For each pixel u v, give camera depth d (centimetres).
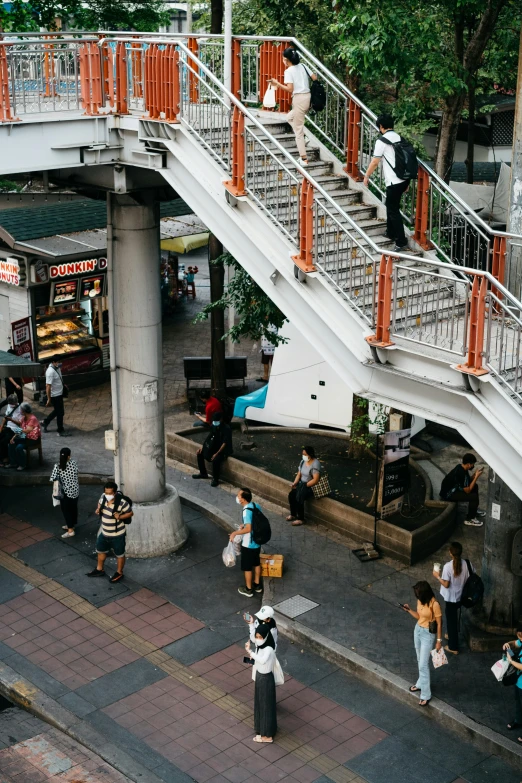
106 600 1493
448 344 1031
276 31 2002
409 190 1352
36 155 1304
